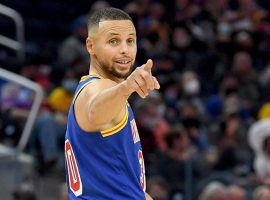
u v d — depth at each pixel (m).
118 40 7.28
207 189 16.00
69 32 30.69
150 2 31.20
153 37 27.17
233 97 24.27
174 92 24.84
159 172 18.25
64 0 32.03
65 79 23.47
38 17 31.31
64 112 22.12
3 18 29.38
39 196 18.80
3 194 17.77
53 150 20.20
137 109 20.00
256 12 31.27
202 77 26.95
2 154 17.84
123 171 7.31
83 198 7.36
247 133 20.98
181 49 27.72
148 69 6.31
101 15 7.33
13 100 19.28
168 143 18.67
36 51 28.41
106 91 6.58
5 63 24.94
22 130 19.17
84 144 7.24
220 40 28.16
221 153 19.36
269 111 23.17
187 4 30.61
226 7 31.81
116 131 7.18
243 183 17.86
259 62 28.73
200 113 23.97
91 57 7.48
